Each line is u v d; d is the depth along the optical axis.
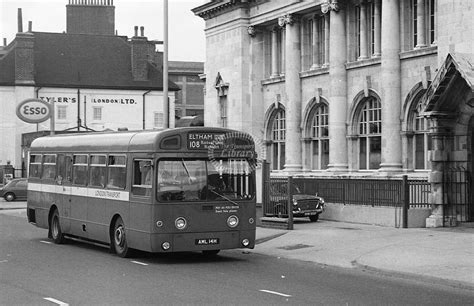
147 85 71.62
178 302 11.98
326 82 36.31
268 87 41.12
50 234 23.92
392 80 30.91
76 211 21.66
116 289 13.40
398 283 14.66
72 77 70.19
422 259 17.14
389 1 31.05
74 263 17.59
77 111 69.94
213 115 44.66
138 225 17.84
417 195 25.44
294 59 38.06
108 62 72.69
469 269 15.59
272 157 41.16
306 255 19.41
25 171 64.00
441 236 21.33
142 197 17.72
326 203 29.50
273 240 22.48
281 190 27.23
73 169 22.12
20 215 38.16
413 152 30.66
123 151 18.97
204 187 17.69
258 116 41.47
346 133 34.44
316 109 37.53
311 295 12.82
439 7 26.45
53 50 72.38
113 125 70.75
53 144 24.00
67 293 12.92
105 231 19.77
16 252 20.25
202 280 14.68
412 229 24.16
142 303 11.88
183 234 17.39
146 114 71.81
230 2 41.62
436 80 23.75
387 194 26.41
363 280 15.03
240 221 18.00
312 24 37.75
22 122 68.25
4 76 68.50
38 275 15.37
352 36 34.66
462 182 24.92
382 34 31.47
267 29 41.38
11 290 13.28
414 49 30.22
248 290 13.34
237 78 41.88
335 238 22.12
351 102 34.28
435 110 24.48
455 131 24.92
